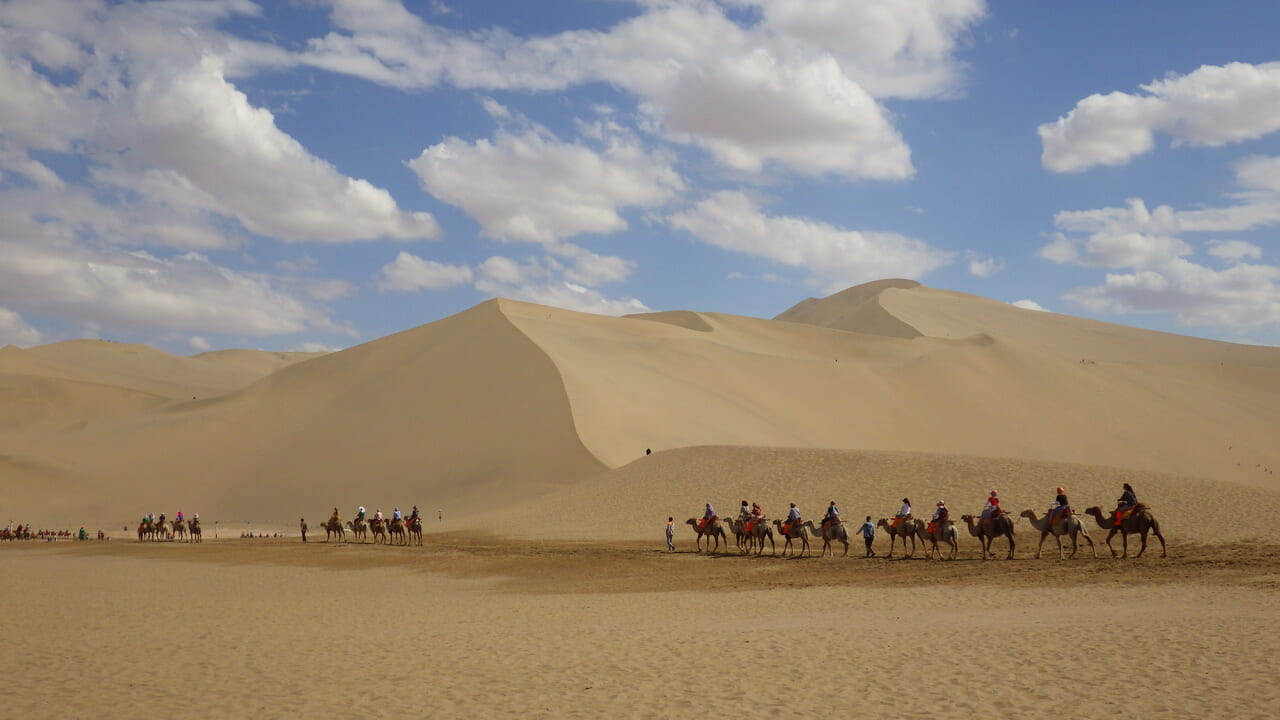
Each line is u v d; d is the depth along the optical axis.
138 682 14.76
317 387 123.19
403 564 41.06
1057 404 135.00
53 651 17.91
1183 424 134.12
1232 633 16.08
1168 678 13.03
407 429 103.19
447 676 14.79
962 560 34.59
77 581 34.59
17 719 12.41
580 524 56.44
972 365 143.75
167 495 99.25
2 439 130.38
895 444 115.56
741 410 111.38
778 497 55.66
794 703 12.48
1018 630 17.48
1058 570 29.22
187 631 20.64
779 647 16.55
